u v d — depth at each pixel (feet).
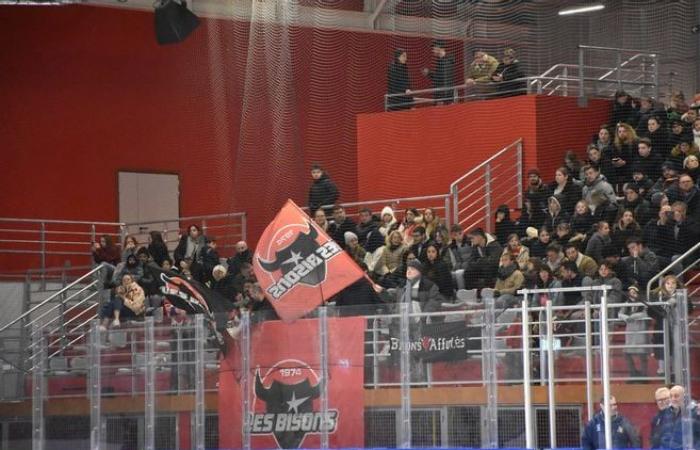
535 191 130.52
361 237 133.59
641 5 161.17
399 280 124.67
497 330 96.68
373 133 160.15
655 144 129.59
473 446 94.73
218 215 163.22
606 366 89.81
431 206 154.61
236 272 138.62
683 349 89.30
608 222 122.01
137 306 130.52
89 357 105.09
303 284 112.68
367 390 97.55
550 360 93.04
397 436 96.84
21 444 108.06
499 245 123.95
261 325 100.37
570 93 160.04
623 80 161.48
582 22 163.32
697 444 87.66
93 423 104.63
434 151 154.92
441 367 95.91
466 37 162.61
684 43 159.12
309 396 98.94
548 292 98.73
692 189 118.52
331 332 98.78
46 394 106.83
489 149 149.69
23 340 117.91
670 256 116.47
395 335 97.30
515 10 162.30
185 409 101.71
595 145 134.82
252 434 99.96
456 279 122.62
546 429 94.73
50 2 140.97
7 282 162.40
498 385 94.63
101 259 155.94
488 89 152.46
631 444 89.04
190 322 102.83
